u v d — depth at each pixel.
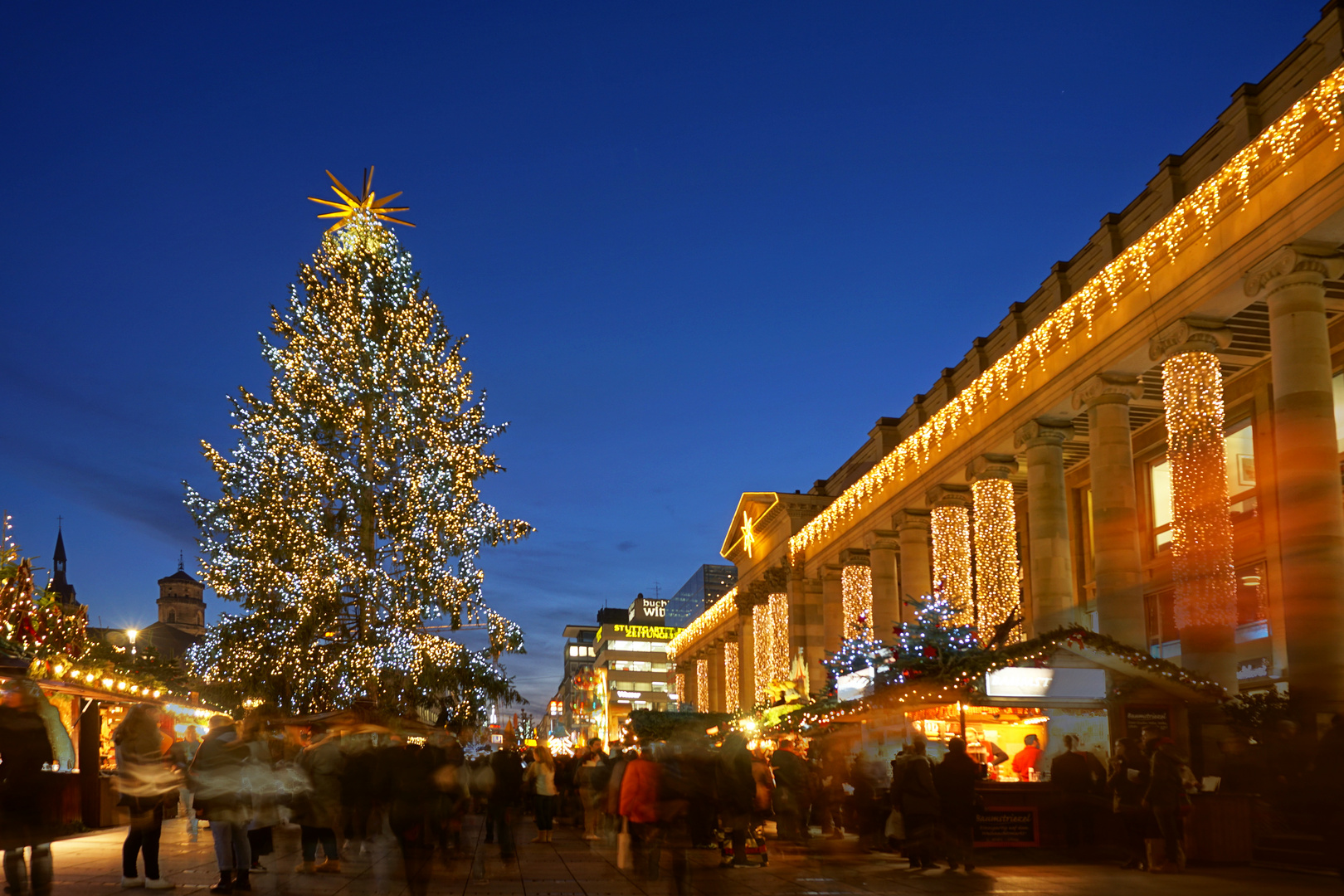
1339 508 22.02
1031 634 35.56
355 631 44.59
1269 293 24.09
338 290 45.78
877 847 18.80
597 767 24.00
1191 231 26.84
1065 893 13.52
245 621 42.62
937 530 42.94
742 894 13.92
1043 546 34.84
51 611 23.95
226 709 42.31
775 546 67.31
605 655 165.25
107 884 13.97
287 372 45.12
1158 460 37.34
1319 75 23.70
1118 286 30.00
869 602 54.03
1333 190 22.36
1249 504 31.27
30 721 10.47
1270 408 30.97
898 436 51.38
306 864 16.33
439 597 44.22
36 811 10.41
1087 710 18.72
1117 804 16.30
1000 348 39.88
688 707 79.69
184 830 24.23
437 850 17.38
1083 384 32.31
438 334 48.47
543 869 17.33
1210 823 15.29
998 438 38.00
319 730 23.77
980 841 18.28
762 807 19.86
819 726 24.19
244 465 43.06
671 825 13.08
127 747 13.51
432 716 47.62
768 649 66.25
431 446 44.81
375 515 44.62
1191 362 27.06
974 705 18.70
